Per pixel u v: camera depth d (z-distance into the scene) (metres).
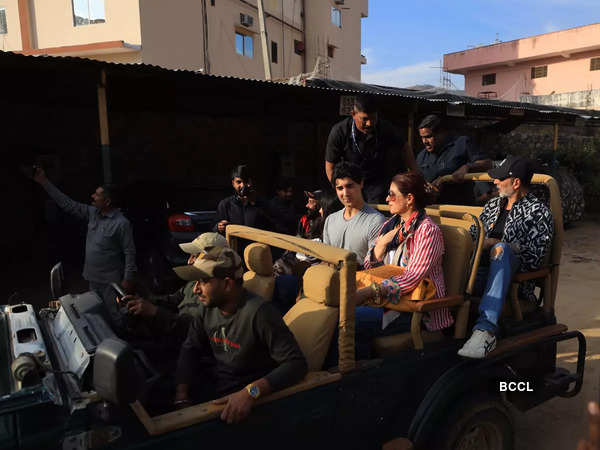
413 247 2.87
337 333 2.63
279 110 10.98
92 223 5.14
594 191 15.64
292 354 2.18
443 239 2.94
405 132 13.69
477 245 2.87
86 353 2.00
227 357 2.37
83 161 10.25
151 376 2.31
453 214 3.15
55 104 9.59
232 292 2.25
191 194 6.92
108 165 6.80
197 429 1.95
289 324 2.69
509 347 3.04
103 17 15.38
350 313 2.36
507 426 3.02
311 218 4.66
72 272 7.72
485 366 2.90
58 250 7.98
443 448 2.69
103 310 2.62
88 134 10.28
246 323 2.24
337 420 2.38
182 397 2.46
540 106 14.38
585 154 16.14
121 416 1.83
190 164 11.64
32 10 15.74
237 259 2.25
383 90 10.97
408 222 2.95
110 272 5.08
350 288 2.34
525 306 3.43
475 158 5.14
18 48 15.91
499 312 2.83
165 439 1.89
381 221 3.42
